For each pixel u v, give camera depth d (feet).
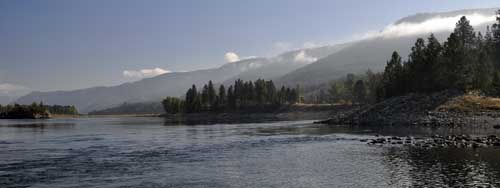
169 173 150.20
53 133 378.94
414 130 320.91
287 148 217.15
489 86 449.06
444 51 470.39
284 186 127.03
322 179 135.33
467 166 148.87
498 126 328.49
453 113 388.37
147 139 292.40
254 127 421.18
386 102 468.75
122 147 238.07
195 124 549.13
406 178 132.87
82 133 374.02
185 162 175.32
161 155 199.11
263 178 138.82
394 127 363.15
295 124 470.80
